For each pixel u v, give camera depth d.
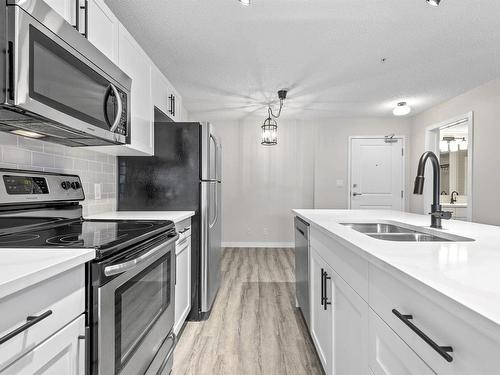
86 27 1.50
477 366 0.53
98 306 0.95
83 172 2.09
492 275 0.73
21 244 1.04
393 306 0.86
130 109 1.86
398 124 5.43
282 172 5.55
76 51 1.34
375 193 5.45
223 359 1.96
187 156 2.61
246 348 2.09
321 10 2.17
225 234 5.57
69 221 1.75
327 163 5.47
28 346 0.71
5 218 1.35
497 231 1.55
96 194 2.27
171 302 1.71
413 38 2.58
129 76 1.99
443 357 0.62
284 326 2.42
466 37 2.56
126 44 1.98
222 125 5.57
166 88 2.88
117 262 1.05
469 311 0.53
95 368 0.94
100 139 1.63
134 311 1.20
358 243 1.14
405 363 0.79
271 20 2.30
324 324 1.68
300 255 2.47
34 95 1.09
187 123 2.62
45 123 1.25
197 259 2.57
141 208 2.61
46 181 1.62
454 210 5.02
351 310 1.24
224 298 3.03
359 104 4.56
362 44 2.68
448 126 4.53
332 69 3.24
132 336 1.19
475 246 1.09
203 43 2.67
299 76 3.43
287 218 5.55
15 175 1.42
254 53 2.86
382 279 0.93
